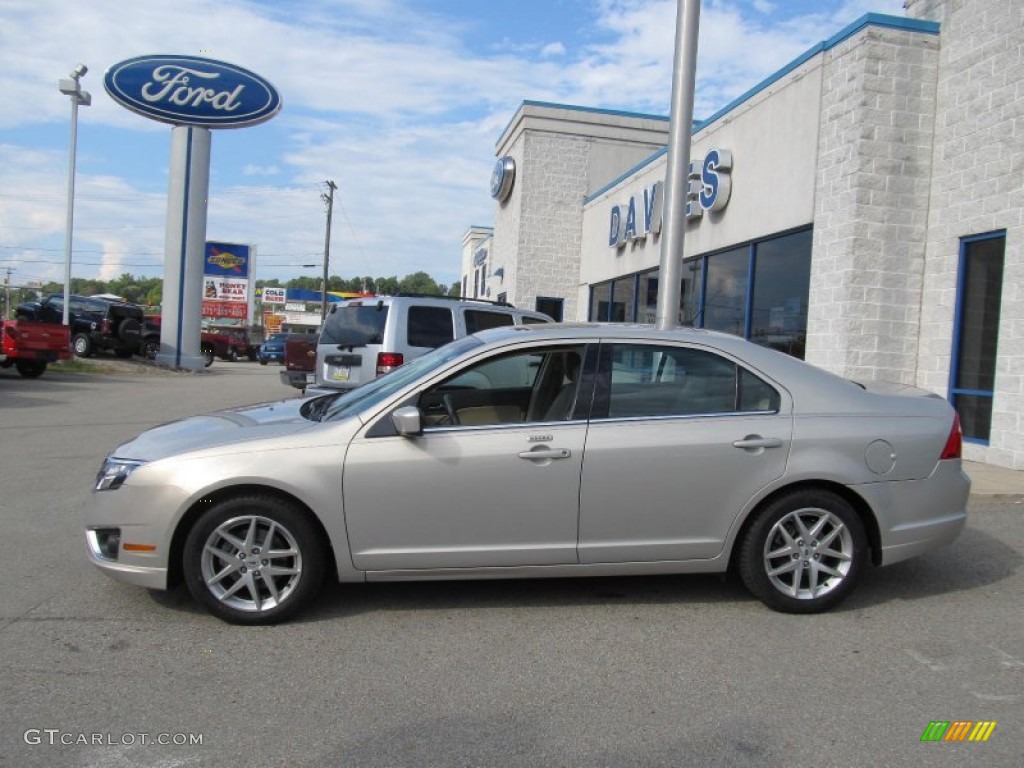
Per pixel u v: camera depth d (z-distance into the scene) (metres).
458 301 9.91
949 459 4.79
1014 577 5.41
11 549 5.65
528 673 3.85
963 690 3.74
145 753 3.10
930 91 10.24
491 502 4.39
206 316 49.25
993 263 9.36
